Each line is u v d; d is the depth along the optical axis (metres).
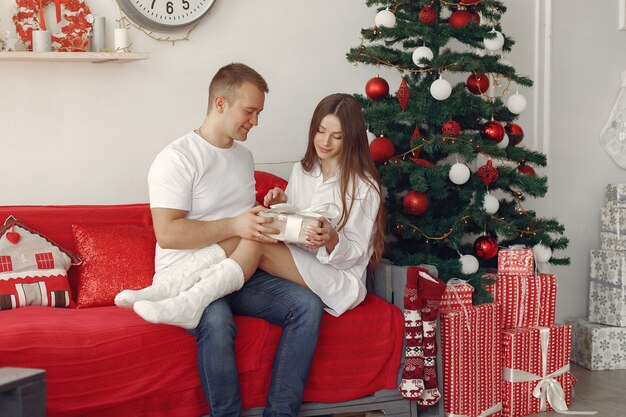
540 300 3.07
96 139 3.02
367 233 2.67
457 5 3.01
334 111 2.70
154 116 3.11
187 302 2.28
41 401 1.77
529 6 3.75
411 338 2.62
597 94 3.95
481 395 2.83
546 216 3.84
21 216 2.71
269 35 3.29
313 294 2.47
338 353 2.55
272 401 2.40
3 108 2.89
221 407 2.29
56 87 2.95
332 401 2.56
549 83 3.78
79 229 2.73
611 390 3.25
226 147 2.64
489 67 3.03
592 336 3.58
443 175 2.87
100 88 3.01
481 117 3.12
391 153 2.93
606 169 3.99
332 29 3.40
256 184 2.98
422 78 3.16
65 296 2.59
